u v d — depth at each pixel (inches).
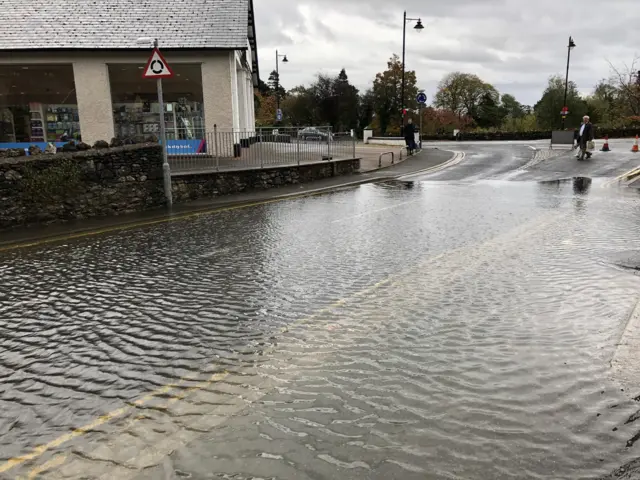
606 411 137.4
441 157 1021.2
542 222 395.5
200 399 148.6
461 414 137.5
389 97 2470.5
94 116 753.6
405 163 923.4
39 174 446.9
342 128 2696.9
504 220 408.8
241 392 151.8
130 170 501.0
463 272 267.3
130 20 765.9
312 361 170.2
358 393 149.3
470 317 205.2
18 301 241.3
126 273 284.8
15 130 775.7
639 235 344.5
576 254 297.6
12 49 709.3
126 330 201.9
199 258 314.0
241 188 609.0
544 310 210.5
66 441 130.7
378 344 182.2
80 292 252.7
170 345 186.7
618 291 230.7
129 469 119.3
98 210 481.4
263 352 178.2
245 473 116.7
